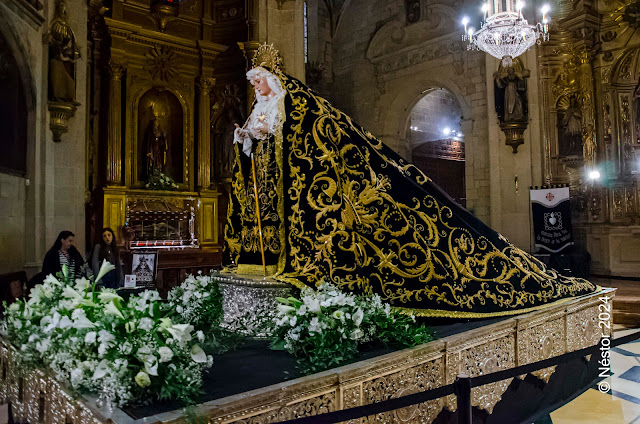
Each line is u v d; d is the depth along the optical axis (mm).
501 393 3160
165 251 10227
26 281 6402
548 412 3545
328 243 2977
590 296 4125
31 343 2227
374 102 16250
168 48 11031
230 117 11664
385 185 3246
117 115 10250
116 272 6039
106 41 10242
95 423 1763
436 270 3203
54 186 7637
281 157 3020
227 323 2922
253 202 3105
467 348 2881
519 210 11562
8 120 6562
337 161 3094
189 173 11375
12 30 6434
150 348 1825
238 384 2014
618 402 3787
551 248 10195
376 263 3107
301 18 10828
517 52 9172
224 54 11797
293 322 2402
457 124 18672
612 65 10820
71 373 1860
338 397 2154
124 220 10125
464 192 18453
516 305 3443
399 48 15539
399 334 2604
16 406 2598
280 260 2980
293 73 10633
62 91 7469
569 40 11266
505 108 11461
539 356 3523
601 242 10820
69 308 2311
